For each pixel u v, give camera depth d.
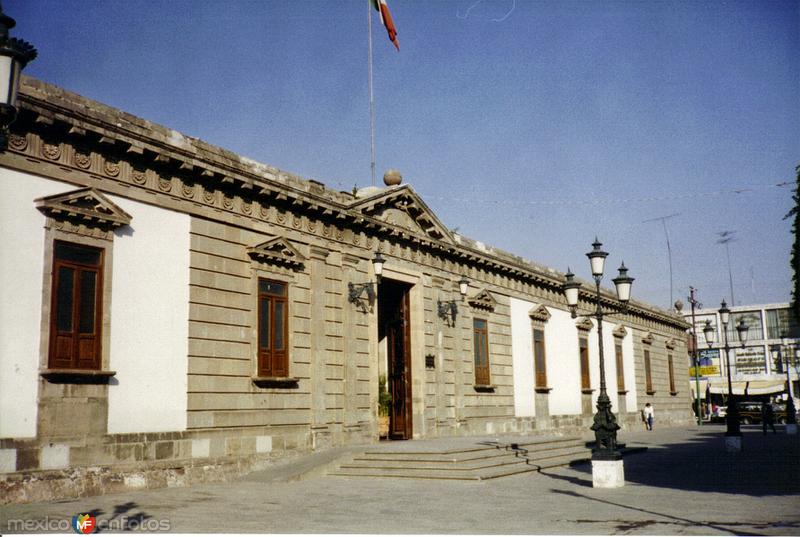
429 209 29.52
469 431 31.00
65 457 15.84
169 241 19.03
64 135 16.59
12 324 15.17
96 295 17.06
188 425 18.88
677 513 13.71
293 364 22.62
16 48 9.14
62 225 16.41
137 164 18.36
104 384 16.91
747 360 84.56
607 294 45.88
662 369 55.91
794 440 36.50
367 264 26.50
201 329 19.62
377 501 15.62
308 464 20.69
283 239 22.50
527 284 37.56
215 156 20.56
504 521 12.89
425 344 29.05
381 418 27.66
